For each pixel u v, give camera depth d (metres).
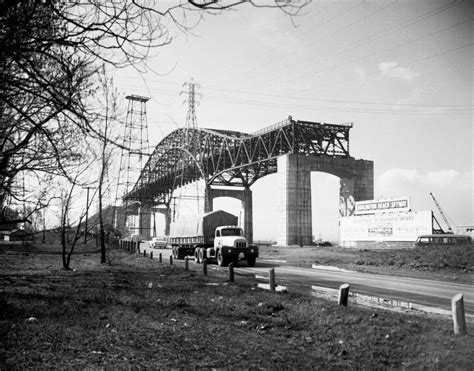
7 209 9.16
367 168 78.94
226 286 16.11
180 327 8.88
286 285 17.88
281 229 73.50
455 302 8.25
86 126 4.38
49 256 39.56
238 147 97.31
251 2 3.52
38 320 9.09
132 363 6.29
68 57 4.66
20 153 7.12
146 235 131.62
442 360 6.53
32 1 4.13
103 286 15.66
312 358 6.93
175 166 128.50
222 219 34.06
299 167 74.06
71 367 5.95
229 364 6.47
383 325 9.20
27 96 5.30
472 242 40.59
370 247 55.09
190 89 120.88
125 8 4.22
